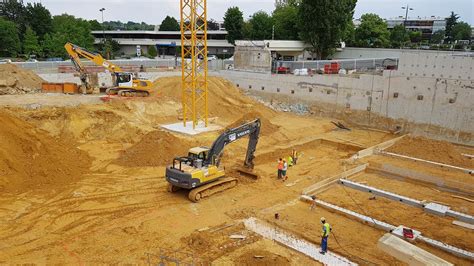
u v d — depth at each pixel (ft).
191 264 36.86
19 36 225.15
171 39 308.19
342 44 172.24
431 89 89.35
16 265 36.83
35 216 47.44
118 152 72.54
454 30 272.72
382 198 55.88
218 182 55.57
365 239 43.32
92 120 80.94
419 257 29.94
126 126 80.48
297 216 49.03
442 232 45.50
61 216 47.65
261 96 124.16
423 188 60.39
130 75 102.94
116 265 37.17
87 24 261.85
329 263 37.96
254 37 221.66
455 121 86.99
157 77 128.88
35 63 127.44
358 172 67.41
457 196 56.75
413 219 49.03
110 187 56.90
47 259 38.06
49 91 102.83
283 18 201.46
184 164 55.47
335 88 106.32
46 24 237.04
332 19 150.92
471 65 82.58
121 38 302.86
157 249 40.19
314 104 111.75
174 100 102.17
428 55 88.43
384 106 98.07
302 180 62.75
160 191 55.98
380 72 106.73
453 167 67.56
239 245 41.04
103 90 105.91
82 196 53.52
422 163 71.41
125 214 48.67
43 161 59.82
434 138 90.99
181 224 46.03
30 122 76.13
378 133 96.02
